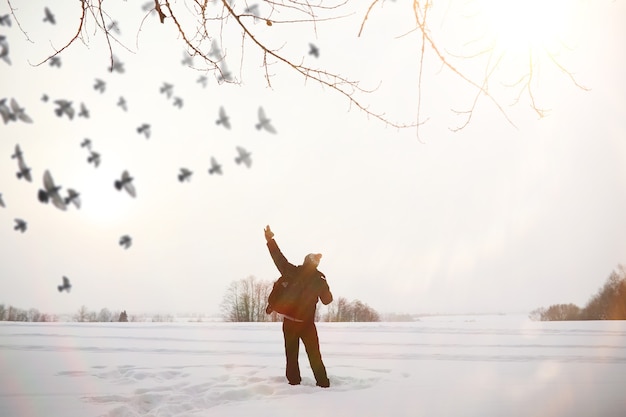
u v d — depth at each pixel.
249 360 7.88
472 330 15.48
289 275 5.51
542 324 19.75
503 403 4.20
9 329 15.63
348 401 4.31
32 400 4.46
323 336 13.43
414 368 6.96
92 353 8.94
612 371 6.61
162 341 11.66
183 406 4.21
